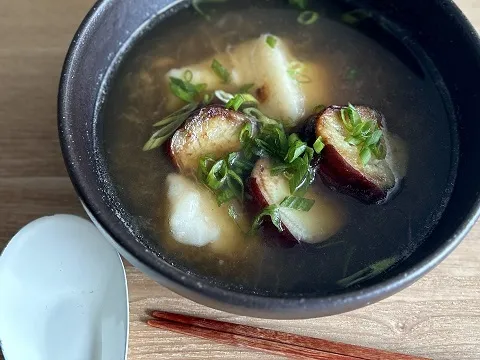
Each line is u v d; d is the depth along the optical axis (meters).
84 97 0.19
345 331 0.18
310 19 0.23
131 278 0.19
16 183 0.21
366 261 0.17
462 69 0.20
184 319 0.18
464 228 0.16
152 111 0.21
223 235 0.18
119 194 0.19
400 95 0.21
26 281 0.19
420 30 0.22
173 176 0.19
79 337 0.18
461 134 0.19
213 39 0.22
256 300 0.14
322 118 0.18
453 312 0.19
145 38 0.22
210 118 0.19
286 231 0.17
